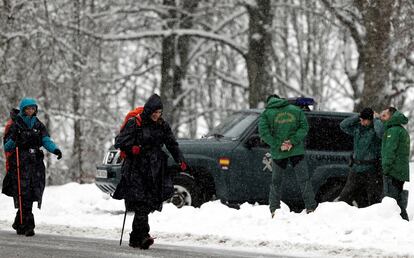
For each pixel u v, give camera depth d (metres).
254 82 75.25
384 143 32.22
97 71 76.94
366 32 66.06
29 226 27.08
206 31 86.31
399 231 27.12
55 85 75.00
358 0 67.12
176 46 85.19
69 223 32.03
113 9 82.38
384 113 32.53
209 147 36.53
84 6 79.94
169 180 23.77
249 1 75.38
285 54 104.25
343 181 37.53
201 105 111.19
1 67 70.12
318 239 26.59
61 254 21.34
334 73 101.38
